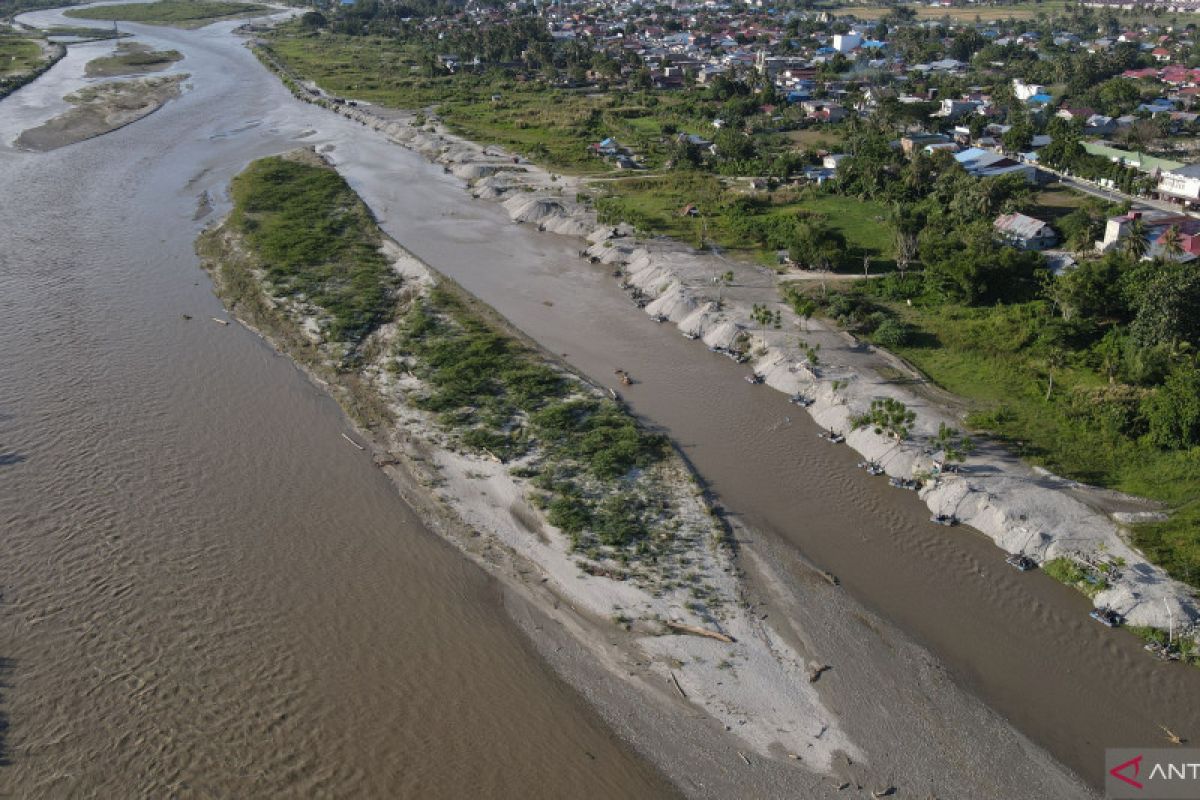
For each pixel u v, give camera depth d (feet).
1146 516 206.28
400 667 169.37
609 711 160.66
